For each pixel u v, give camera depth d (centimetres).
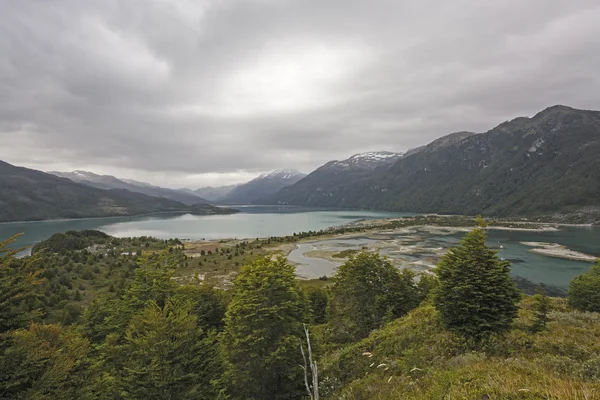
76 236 11206
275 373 2155
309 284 7138
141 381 1559
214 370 1850
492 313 1830
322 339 3123
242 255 11006
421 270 7950
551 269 8225
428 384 1163
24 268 1496
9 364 1307
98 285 6066
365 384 1579
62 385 1478
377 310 3409
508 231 16738
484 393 841
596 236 14438
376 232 17150
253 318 2166
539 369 1077
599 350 1486
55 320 3825
